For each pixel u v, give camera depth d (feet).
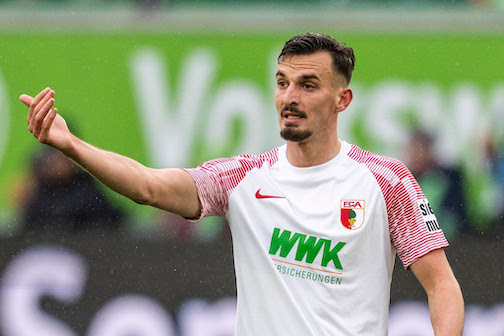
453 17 79.41
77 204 78.13
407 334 77.15
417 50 78.64
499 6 88.43
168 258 78.23
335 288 37.14
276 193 38.29
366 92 78.23
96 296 77.20
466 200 77.82
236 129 78.13
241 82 78.54
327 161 38.52
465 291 77.51
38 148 78.02
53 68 78.23
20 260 77.10
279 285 37.45
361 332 37.22
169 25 78.89
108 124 78.02
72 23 78.54
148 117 78.23
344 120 77.92
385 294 38.09
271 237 37.91
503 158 77.61
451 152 77.82
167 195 36.29
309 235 37.40
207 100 78.43
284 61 38.29
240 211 38.32
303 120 37.81
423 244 37.42
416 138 77.87
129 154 77.87
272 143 78.13
